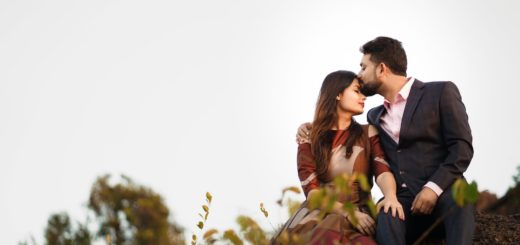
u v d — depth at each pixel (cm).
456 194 199
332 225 333
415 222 354
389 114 384
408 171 362
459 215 320
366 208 367
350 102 388
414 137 364
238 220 233
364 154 380
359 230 346
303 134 404
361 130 390
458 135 352
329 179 380
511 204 501
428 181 342
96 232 280
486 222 402
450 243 316
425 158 361
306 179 379
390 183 360
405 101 379
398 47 389
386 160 378
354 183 369
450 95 364
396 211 341
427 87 375
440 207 331
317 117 394
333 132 391
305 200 372
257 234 233
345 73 399
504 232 382
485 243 374
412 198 354
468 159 346
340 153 382
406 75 391
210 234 240
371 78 389
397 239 330
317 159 384
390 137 379
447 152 360
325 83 399
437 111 363
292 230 342
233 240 230
